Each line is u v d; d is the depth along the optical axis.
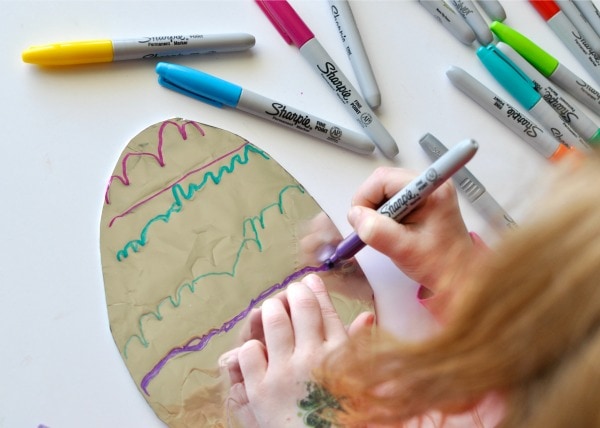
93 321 0.57
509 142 0.66
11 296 0.56
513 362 0.43
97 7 0.62
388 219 0.56
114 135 0.59
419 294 0.61
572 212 0.42
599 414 0.39
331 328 0.56
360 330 0.57
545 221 0.44
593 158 0.45
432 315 0.61
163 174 0.59
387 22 0.66
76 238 0.57
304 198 0.61
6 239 0.57
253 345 0.56
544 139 0.65
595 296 0.39
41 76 0.59
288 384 0.53
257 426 0.56
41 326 0.56
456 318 0.47
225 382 0.57
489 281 0.45
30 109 0.59
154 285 0.58
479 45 0.67
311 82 0.64
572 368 0.40
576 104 0.68
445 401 0.48
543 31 0.69
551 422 0.40
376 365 0.51
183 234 0.59
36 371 0.55
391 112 0.65
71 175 0.58
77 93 0.59
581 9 0.68
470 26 0.67
